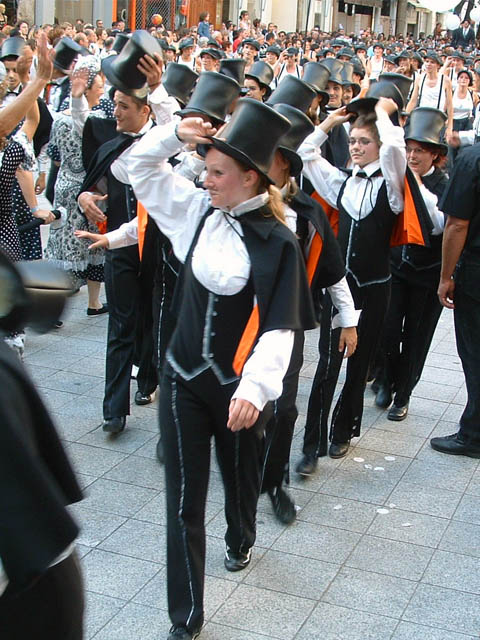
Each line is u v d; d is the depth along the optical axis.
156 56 4.21
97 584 3.81
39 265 2.13
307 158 4.89
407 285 5.54
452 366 6.76
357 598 3.81
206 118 4.00
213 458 4.93
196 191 3.39
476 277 5.05
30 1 22.91
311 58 19.67
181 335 3.35
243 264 3.21
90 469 4.84
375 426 5.61
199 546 3.42
